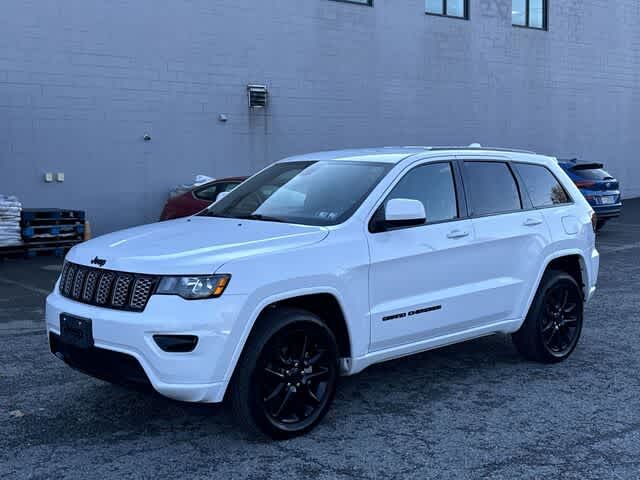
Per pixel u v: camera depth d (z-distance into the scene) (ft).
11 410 17.24
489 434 15.89
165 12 50.26
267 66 55.47
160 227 17.83
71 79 46.88
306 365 15.66
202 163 52.95
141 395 18.31
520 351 21.57
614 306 29.91
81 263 15.88
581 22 80.38
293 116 57.26
